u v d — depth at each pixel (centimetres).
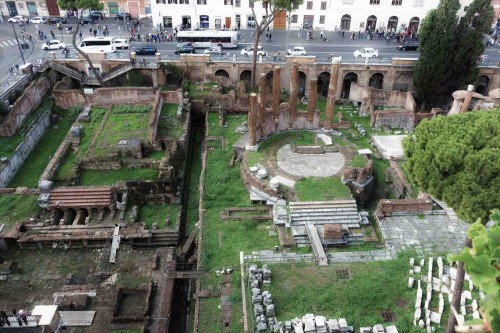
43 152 4775
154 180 4059
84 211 3916
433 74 5312
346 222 3550
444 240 3375
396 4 7462
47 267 3472
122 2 8138
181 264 3484
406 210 3625
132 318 2916
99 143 4591
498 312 883
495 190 2178
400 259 3188
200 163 4769
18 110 4806
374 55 6475
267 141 4503
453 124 2498
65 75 5903
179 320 3156
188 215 4009
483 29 5062
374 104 5556
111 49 6494
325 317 2738
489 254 950
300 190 3791
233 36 6719
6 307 3077
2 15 8044
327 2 7556
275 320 2702
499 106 3272
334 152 4350
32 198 3972
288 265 3152
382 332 2617
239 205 3806
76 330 2889
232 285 3031
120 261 3450
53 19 7850
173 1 7519
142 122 5016
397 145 4703
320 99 5969
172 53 6581
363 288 2934
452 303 2477
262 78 4222
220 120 5047
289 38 7294
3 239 3600
